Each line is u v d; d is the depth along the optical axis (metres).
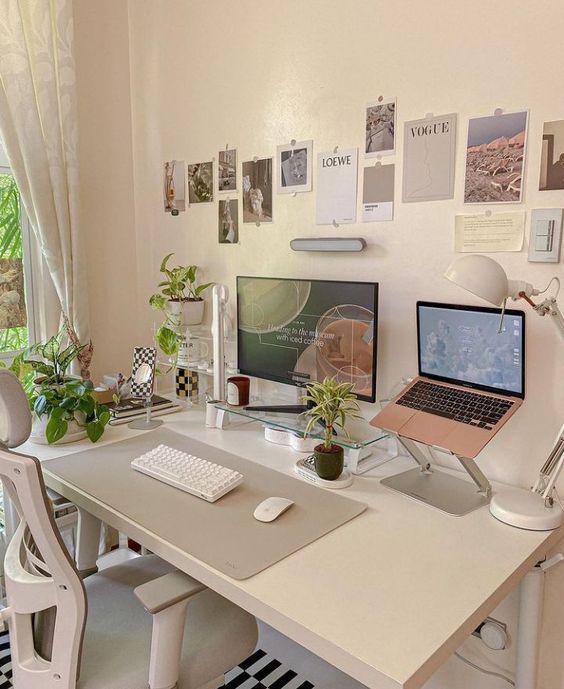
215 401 1.95
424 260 1.62
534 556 1.21
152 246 2.48
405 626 0.96
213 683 1.29
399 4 1.59
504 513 1.31
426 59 1.55
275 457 1.71
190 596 1.11
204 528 1.28
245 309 1.99
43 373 1.89
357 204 1.75
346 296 1.68
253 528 1.28
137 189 2.51
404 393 1.58
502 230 1.47
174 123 2.29
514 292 1.23
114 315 2.52
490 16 1.43
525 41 1.38
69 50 2.10
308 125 1.85
